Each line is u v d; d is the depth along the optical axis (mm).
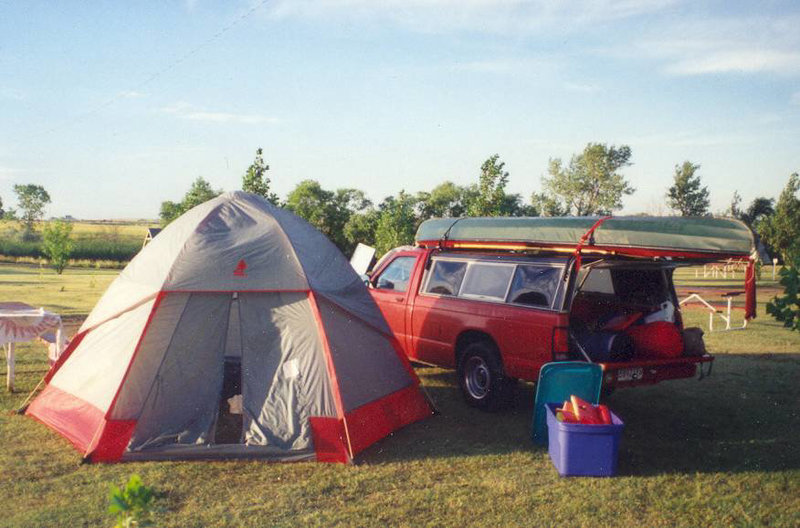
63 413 6320
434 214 59625
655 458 5961
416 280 8562
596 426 5383
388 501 4887
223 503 4805
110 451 5641
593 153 75938
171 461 5680
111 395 5844
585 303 7414
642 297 7551
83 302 18078
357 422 6062
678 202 71250
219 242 6422
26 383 8352
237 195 7125
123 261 49969
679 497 5027
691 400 8070
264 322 6238
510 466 5684
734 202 59969
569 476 5426
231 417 6707
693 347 6961
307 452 5789
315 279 6387
